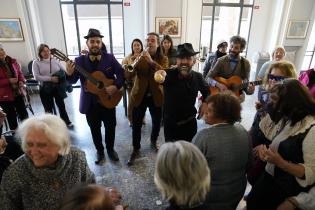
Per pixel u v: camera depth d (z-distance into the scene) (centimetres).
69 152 107
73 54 612
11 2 489
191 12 559
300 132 123
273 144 139
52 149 98
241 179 129
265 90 203
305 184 120
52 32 566
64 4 563
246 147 125
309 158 118
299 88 127
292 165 121
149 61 236
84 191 70
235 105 123
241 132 125
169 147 89
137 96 251
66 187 104
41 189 101
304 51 667
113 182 242
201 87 203
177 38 575
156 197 222
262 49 684
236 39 280
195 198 86
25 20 511
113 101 252
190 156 85
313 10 626
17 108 323
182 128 208
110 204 71
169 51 331
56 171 99
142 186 237
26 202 102
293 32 636
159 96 256
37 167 98
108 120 259
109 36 618
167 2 539
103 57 243
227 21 655
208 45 667
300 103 124
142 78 247
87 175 117
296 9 613
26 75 516
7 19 497
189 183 83
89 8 583
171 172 83
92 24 602
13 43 519
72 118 402
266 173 154
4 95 297
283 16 613
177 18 556
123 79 255
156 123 286
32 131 96
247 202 167
